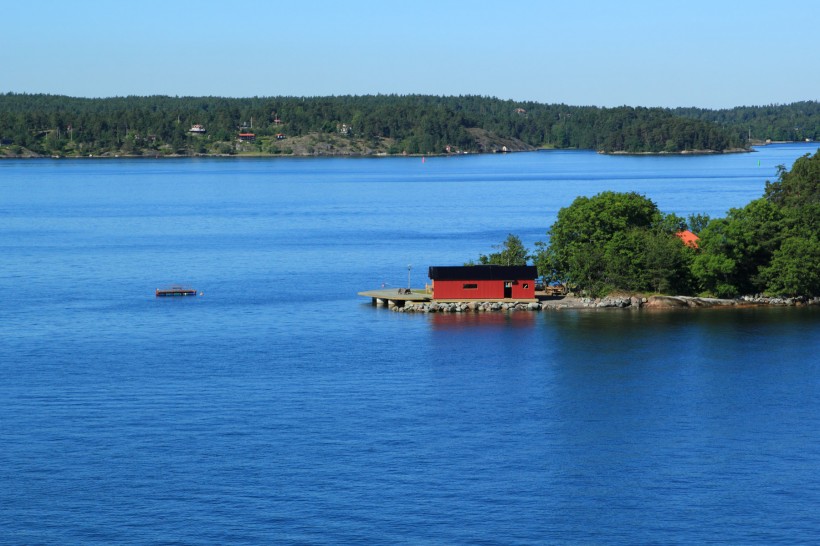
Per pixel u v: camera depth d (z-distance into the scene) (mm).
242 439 129250
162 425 134500
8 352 173625
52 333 189000
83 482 115875
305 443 127938
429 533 104375
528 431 132625
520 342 178125
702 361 165250
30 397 146625
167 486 114875
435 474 118438
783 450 126000
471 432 132125
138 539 103000
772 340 178500
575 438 130125
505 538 103438
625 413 139875
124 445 127125
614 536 103938
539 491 114062
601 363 164375
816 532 104562
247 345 178500
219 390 150125
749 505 110625
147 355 171250
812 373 158250
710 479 117375
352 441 128750
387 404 143375
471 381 154750
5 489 114062
